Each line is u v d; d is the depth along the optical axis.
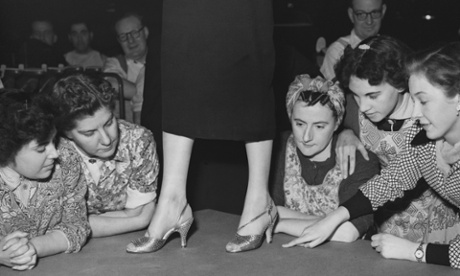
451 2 6.04
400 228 2.58
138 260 2.17
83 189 2.30
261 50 2.11
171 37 2.11
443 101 1.94
